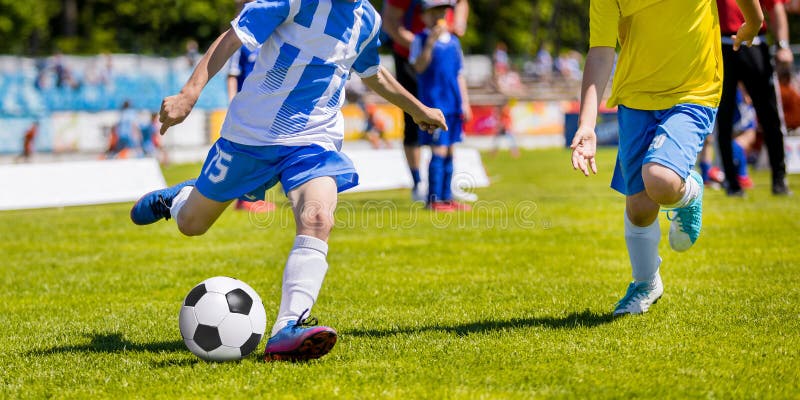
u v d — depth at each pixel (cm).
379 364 699
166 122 672
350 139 4875
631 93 823
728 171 2005
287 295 720
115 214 2023
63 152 4488
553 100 6406
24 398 642
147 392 644
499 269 1202
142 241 1570
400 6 1903
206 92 5053
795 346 737
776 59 1845
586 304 945
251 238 1591
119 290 1114
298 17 711
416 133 2064
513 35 8950
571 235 1533
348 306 967
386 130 4931
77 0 7675
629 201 840
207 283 731
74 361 748
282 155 734
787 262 1180
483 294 1022
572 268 1199
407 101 805
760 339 761
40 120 4422
